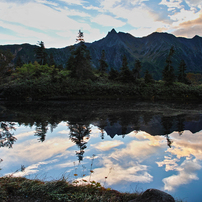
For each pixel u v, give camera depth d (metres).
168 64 34.97
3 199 2.77
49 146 6.59
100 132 8.75
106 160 5.32
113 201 2.91
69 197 2.92
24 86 27.33
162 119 12.51
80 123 10.84
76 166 4.86
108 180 4.12
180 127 10.05
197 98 30.94
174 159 5.49
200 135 8.41
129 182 4.07
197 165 5.07
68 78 31.55
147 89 31.53
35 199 2.85
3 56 31.98
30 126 9.95
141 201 2.61
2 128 9.45
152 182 4.11
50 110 16.55
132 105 21.69
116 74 36.03
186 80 40.88
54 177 4.14
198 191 3.75
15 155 5.69
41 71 35.75
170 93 31.20
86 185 3.48
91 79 33.44
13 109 17.11
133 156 5.68
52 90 27.98
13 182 3.31
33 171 4.53
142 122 11.33
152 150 6.27
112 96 29.75
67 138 7.65
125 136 8.09
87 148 6.39
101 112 15.55
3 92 27.00
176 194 3.63
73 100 27.50
